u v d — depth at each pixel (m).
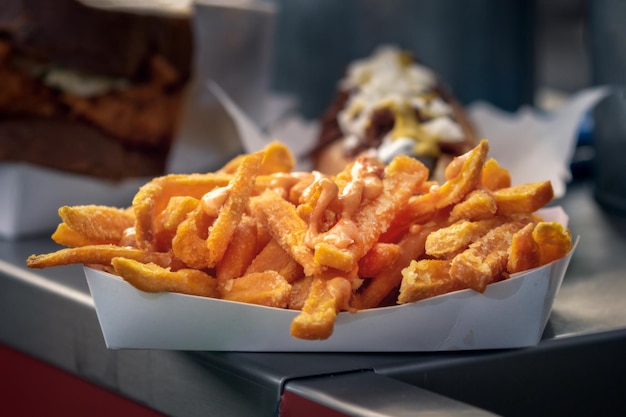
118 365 0.55
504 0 1.20
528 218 0.52
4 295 0.63
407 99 0.85
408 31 1.23
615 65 0.78
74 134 0.79
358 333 0.50
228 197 0.50
